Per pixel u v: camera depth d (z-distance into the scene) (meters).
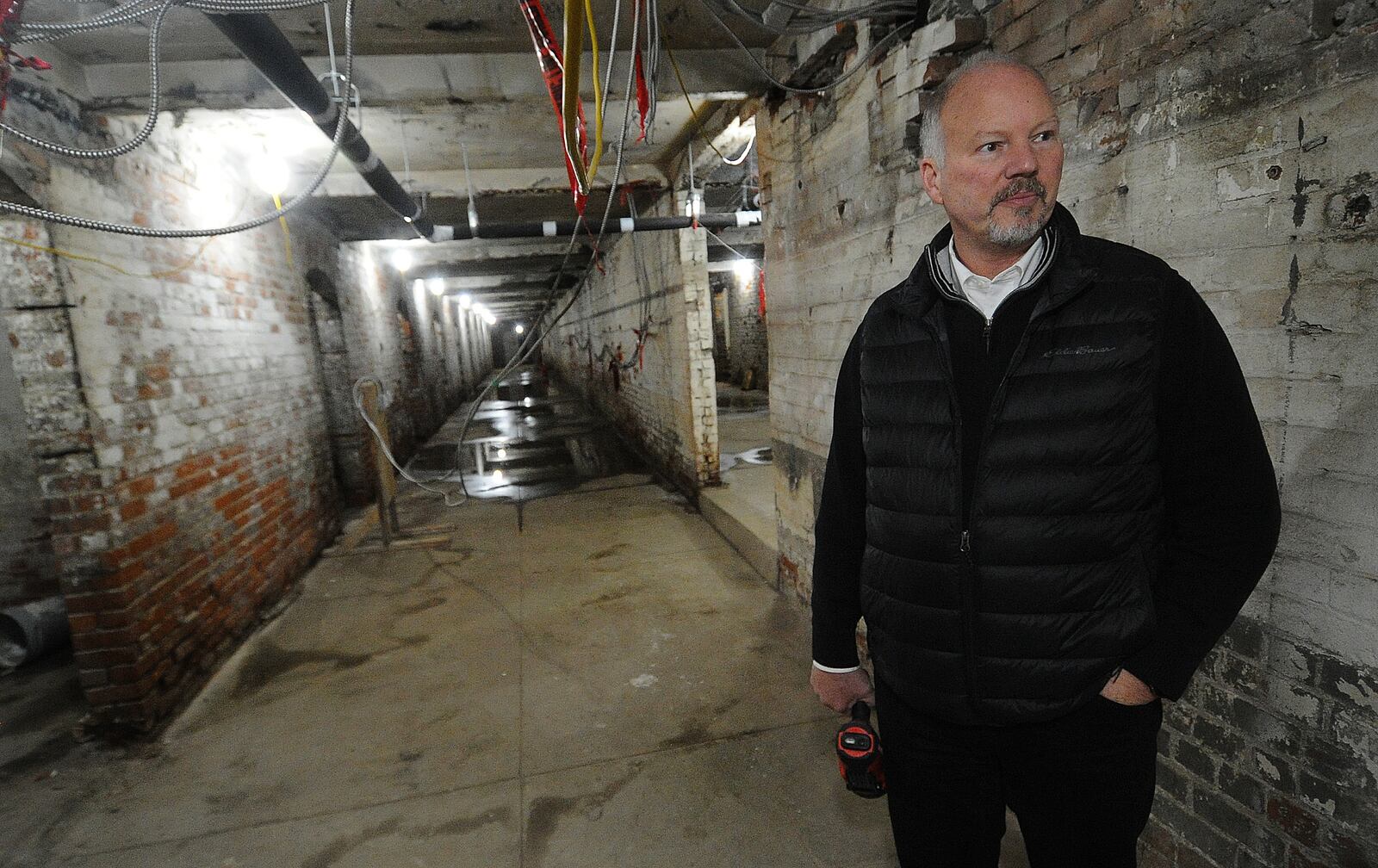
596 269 10.25
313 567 4.61
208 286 3.52
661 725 2.53
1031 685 0.99
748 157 4.93
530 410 13.46
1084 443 0.93
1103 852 1.05
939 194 1.05
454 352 15.74
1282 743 1.26
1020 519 0.97
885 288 2.35
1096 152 1.51
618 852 1.93
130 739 2.60
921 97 2.01
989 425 0.98
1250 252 1.20
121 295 2.73
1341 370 1.08
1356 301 1.05
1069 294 0.94
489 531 5.25
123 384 2.70
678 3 2.60
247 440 3.81
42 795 2.29
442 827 2.06
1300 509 1.18
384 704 2.79
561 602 3.76
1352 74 1.01
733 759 2.31
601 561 4.41
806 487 3.17
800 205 3.00
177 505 3.01
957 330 1.04
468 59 2.90
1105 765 1.01
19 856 2.02
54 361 2.41
